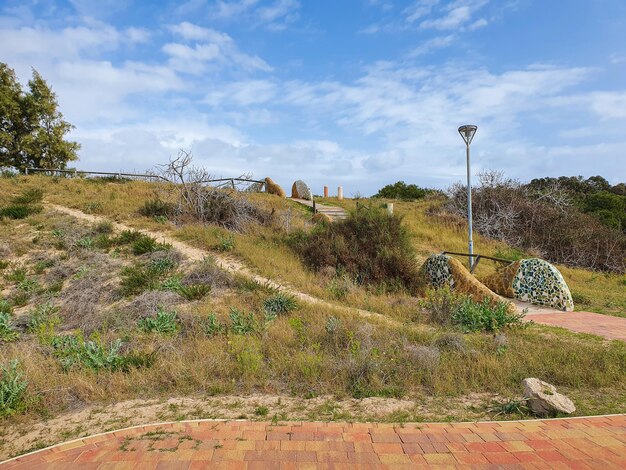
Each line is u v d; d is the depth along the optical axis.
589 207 27.45
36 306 8.98
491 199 21.17
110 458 3.38
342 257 11.69
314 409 4.41
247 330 6.77
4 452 3.65
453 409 4.46
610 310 10.57
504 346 6.19
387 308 8.82
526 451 3.52
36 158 30.28
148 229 13.88
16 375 4.73
